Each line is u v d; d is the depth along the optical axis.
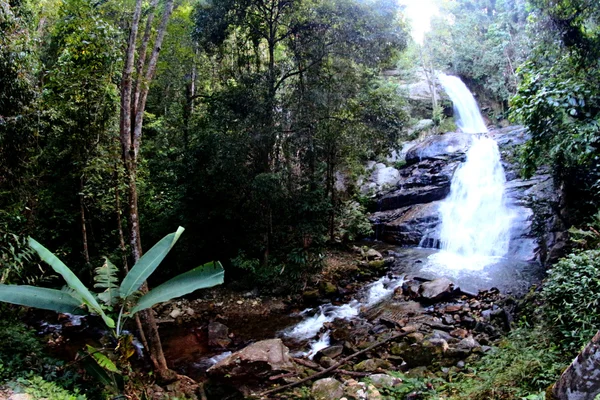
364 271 10.22
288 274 9.30
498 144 14.44
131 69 5.51
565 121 5.53
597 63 5.29
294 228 9.32
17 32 4.91
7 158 4.91
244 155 8.91
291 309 8.55
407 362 5.46
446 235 12.09
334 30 8.77
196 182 9.66
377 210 15.38
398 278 9.62
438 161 15.55
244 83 9.09
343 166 12.84
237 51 10.19
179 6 11.34
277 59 10.55
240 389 5.01
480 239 11.12
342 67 9.40
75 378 3.87
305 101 8.92
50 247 9.34
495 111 23.30
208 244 10.37
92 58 5.64
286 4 9.02
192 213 9.92
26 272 5.60
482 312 6.89
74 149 6.58
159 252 3.77
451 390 4.14
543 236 9.20
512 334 4.95
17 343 4.41
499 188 12.32
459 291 8.03
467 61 23.70
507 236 10.66
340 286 9.45
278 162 9.27
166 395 4.84
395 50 9.43
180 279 3.54
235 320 8.05
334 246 12.07
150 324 5.35
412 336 6.05
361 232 13.59
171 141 11.32
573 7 5.20
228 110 8.98
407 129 19.94
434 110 20.73
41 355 4.40
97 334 7.22
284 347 5.76
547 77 5.88
